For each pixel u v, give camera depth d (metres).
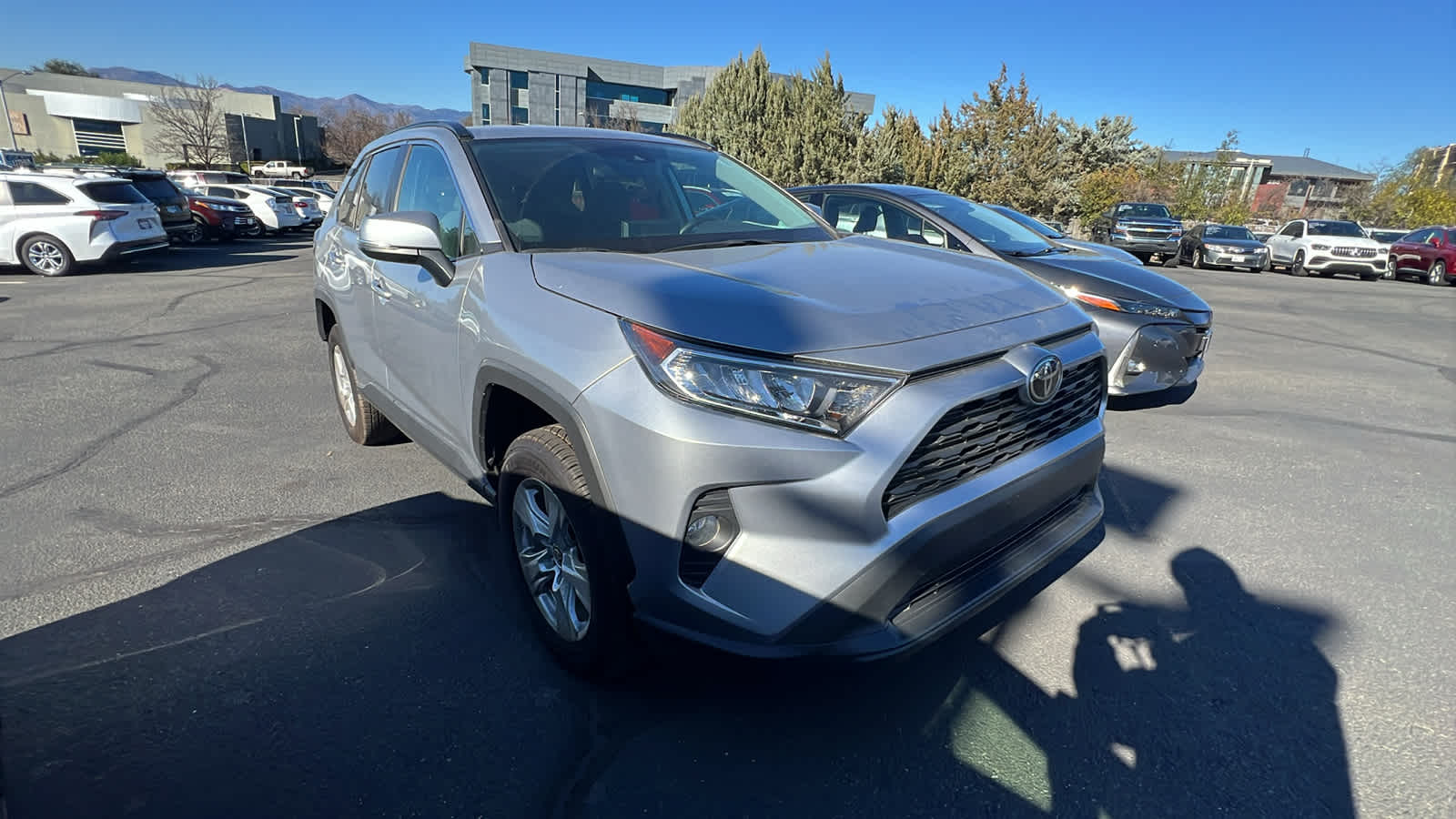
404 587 2.92
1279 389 6.38
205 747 2.10
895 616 1.96
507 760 2.07
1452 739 2.22
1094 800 1.98
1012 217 7.25
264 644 2.55
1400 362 7.71
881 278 2.32
